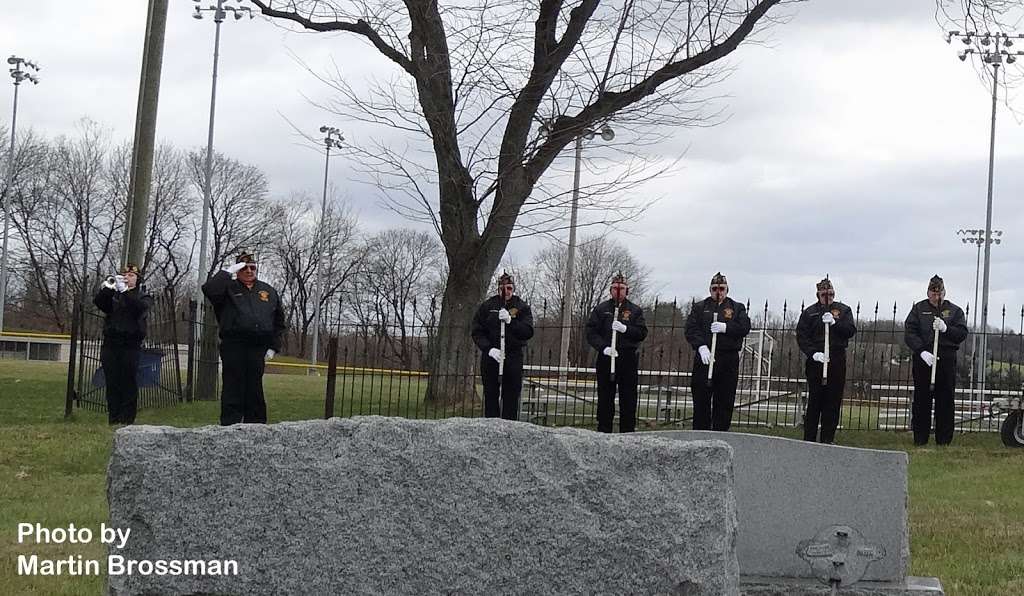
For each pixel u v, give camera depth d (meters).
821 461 7.16
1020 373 19.08
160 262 64.69
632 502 4.94
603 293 61.47
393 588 5.00
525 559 4.97
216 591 5.03
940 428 15.89
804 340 15.40
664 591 4.90
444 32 19.14
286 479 5.06
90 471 11.87
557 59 18.80
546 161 19.20
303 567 5.02
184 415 17.25
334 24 19.44
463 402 17.14
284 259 69.88
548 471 5.00
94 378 18.38
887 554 7.09
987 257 39.41
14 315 63.50
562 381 20.62
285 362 49.44
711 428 15.03
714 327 14.84
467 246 19.22
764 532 7.20
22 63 52.94
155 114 20.25
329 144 51.59
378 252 72.00
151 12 20.27
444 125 19.05
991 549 9.19
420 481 5.03
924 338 15.81
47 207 62.06
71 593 6.98
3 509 9.52
